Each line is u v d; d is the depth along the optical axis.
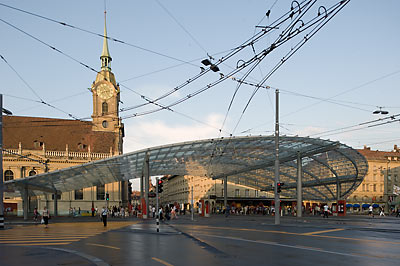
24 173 67.12
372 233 20.75
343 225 27.58
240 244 15.59
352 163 47.94
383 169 84.50
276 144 29.11
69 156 69.81
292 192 70.31
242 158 51.41
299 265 10.44
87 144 73.44
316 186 62.53
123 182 82.44
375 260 11.22
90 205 69.81
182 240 17.56
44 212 28.50
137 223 34.34
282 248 14.13
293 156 47.94
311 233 20.86
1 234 22.08
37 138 70.75
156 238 18.72
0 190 26.12
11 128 70.06
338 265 10.41
